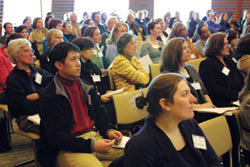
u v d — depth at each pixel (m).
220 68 3.03
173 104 1.27
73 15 6.66
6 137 3.03
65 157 1.80
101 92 3.11
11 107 2.43
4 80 3.10
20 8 9.58
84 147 1.76
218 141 1.84
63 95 1.82
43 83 2.71
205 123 1.80
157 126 1.30
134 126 2.58
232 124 2.28
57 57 1.88
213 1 10.42
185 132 1.36
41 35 5.75
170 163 1.24
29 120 2.35
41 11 9.85
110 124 2.09
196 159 1.34
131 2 10.40
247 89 2.04
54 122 1.77
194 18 8.79
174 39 2.70
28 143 3.27
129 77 3.10
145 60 3.74
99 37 4.04
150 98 1.31
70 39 5.29
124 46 3.15
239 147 2.22
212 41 3.07
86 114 2.02
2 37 5.54
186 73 2.82
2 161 2.77
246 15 8.44
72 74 1.90
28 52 2.53
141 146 1.23
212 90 2.96
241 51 3.18
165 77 1.31
